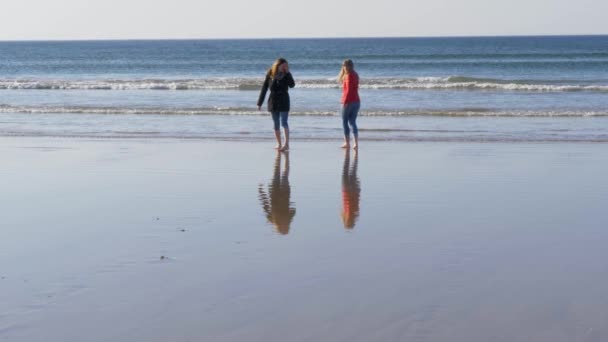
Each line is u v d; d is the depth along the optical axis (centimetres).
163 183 1098
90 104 2469
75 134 1736
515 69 5178
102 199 973
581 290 566
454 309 528
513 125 1844
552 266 636
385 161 1309
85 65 7125
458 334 480
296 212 888
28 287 589
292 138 1666
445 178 1120
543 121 1922
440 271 624
